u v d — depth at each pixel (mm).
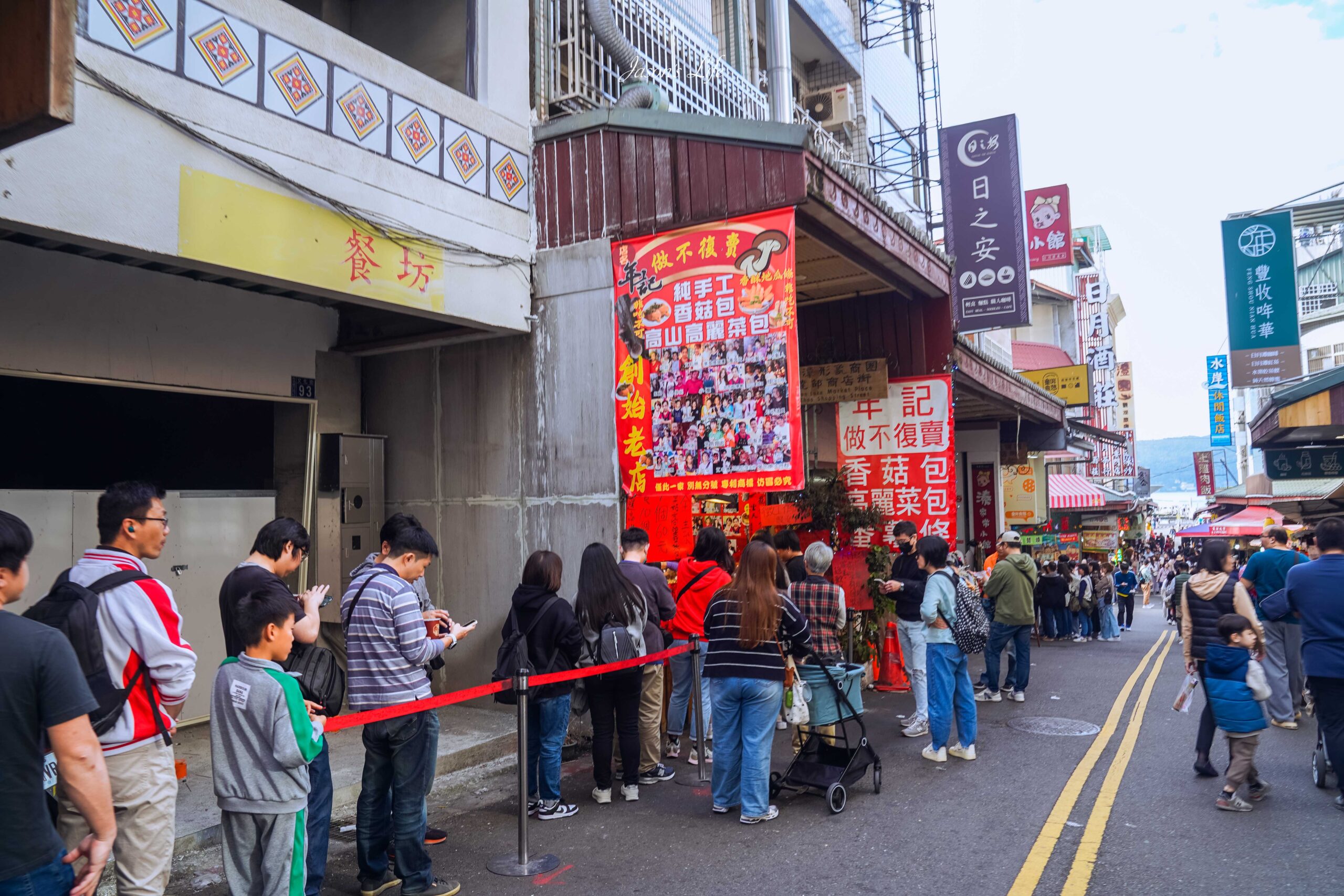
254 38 5230
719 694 5059
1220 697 5055
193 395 6836
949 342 9453
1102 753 6348
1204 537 21719
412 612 3971
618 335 6930
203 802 4934
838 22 15367
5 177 4039
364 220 5859
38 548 5809
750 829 4832
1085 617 15367
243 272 5156
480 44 7129
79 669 2330
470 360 7652
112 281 6133
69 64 2689
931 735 6668
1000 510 15547
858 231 7406
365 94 5941
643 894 3951
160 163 4703
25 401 6055
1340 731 4832
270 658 3119
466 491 7613
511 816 5148
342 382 7996
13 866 2109
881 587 8812
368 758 4016
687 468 6586
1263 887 3908
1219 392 30781
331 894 4027
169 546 6535
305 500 7398
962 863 4254
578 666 5055
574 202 7285
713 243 6586
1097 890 3908
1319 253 25828
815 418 10938
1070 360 27922
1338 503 13148
